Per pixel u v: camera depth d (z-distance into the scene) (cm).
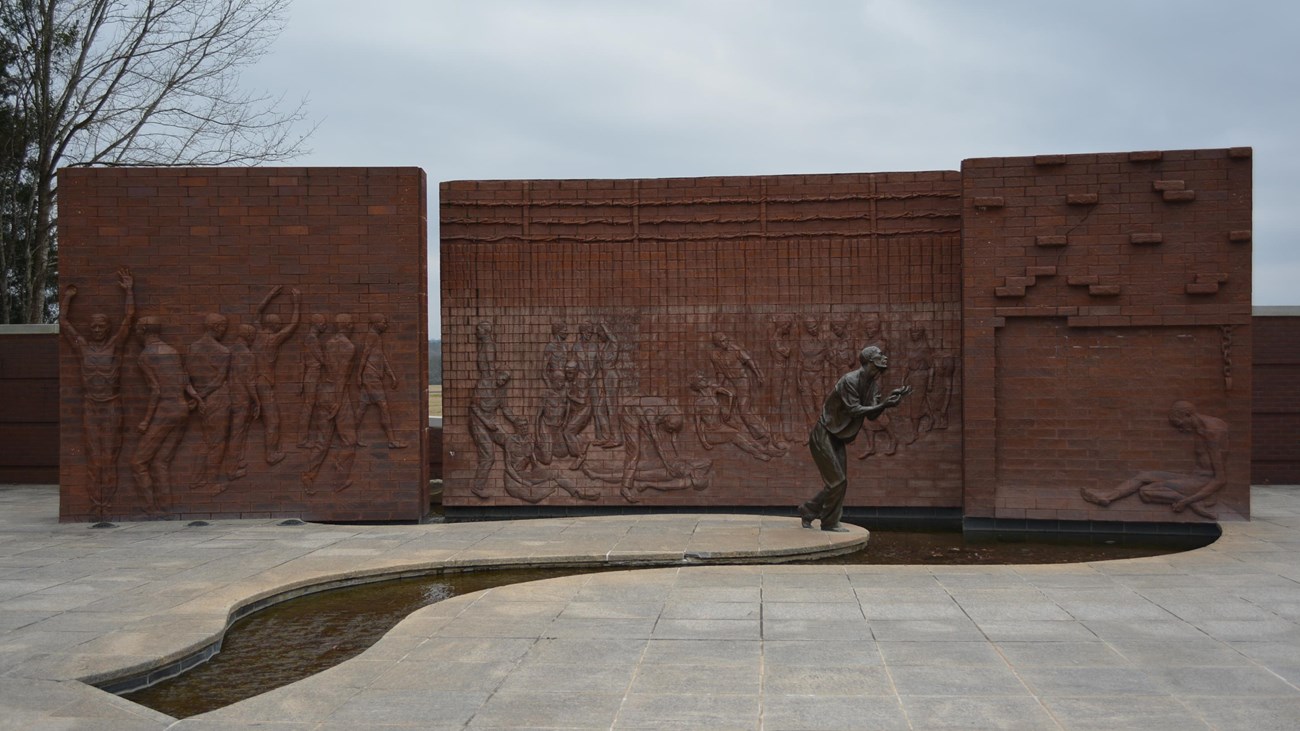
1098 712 573
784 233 1444
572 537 1199
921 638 737
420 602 949
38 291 2303
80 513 1385
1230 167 1307
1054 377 1345
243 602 884
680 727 556
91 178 1397
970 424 1356
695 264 1458
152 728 564
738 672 657
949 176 1417
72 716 582
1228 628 761
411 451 1410
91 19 2241
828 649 709
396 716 580
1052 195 1341
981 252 1355
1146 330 1329
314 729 561
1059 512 1336
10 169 2322
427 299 1470
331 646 797
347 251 1410
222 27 2238
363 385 1412
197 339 1403
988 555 1168
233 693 677
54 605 859
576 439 1459
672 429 1452
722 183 1455
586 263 1467
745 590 905
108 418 1387
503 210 1471
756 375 1444
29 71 2252
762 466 1441
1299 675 640
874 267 1431
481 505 1466
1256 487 1677
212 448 1397
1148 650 700
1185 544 1252
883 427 1428
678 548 1110
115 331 1400
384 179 1412
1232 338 1305
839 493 1222
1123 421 1331
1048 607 833
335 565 1042
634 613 820
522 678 648
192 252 1404
